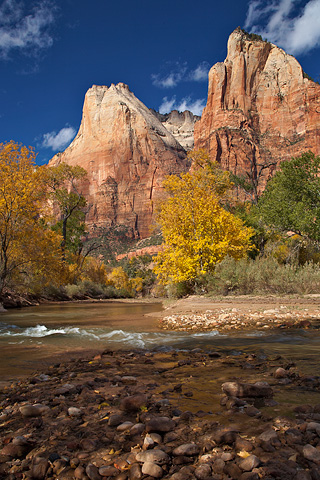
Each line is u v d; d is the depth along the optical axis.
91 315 14.72
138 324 9.91
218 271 18.30
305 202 24.73
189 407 2.67
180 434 2.15
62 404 2.94
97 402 2.98
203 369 4.00
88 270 59.19
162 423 2.23
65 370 4.39
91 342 6.82
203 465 1.71
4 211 17.91
